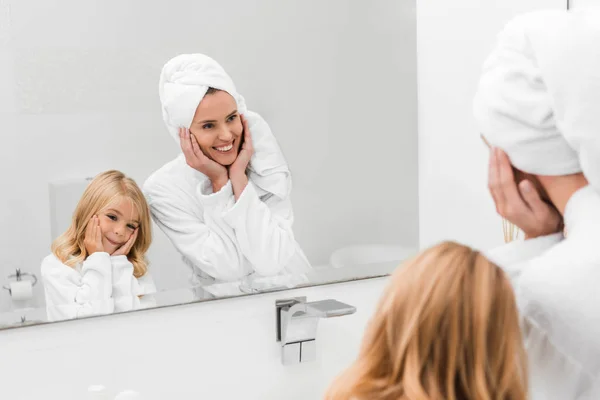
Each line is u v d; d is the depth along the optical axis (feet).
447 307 2.54
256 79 3.80
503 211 3.43
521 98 3.04
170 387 3.70
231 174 3.78
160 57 3.55
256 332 3.91
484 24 4.38
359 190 4.16
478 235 4.48
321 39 3.96
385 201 4.25
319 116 4.00
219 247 3.77
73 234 3.43
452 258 2.64
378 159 4.20
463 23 4.33
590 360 3.14
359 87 4.09
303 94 3.94
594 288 3.04
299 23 3.89
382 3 4.10
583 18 2.93
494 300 2.56
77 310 3.44
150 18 3.51
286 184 3.93
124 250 3.54
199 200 3.70
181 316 3.71
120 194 3.51
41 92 3.32
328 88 4.00
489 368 2.54
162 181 3.61
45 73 3.32
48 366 3.41
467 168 4.45
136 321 3.59
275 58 3.84
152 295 3.62
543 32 2.95
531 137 3.07
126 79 3.49
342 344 4.20
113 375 3.55
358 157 4.14
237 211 3.79
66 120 3.38
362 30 4.07
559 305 3.11
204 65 3.65
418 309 2.55
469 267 2.61
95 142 3.44
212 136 3.70
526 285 3.22
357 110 4.10
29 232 3.34
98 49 3.42
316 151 4.01
